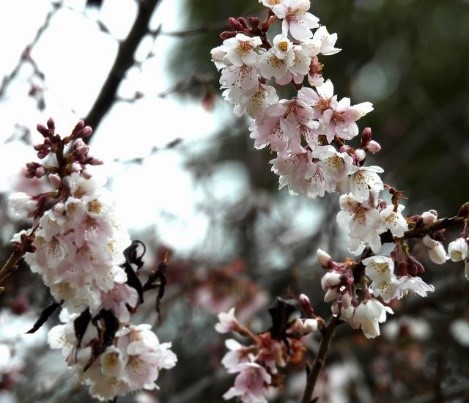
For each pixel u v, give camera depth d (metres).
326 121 1.09
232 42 1.08
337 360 1.94
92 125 1.52
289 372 1.85
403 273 1.11
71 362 1.12
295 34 1.09
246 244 2.28
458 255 1.11
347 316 1.11
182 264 1.89
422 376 1.90
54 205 1.08
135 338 1.12
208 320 1.95
